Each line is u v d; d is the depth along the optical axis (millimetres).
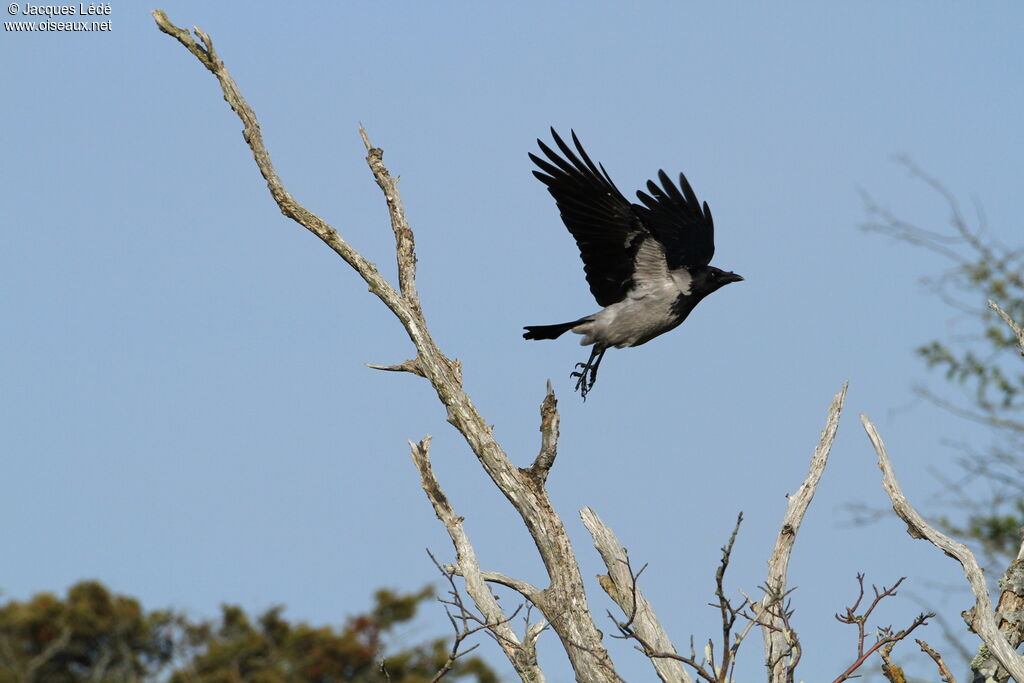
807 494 12633
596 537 13203
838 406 13000
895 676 10938
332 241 12852
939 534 11727
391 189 13078
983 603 11328
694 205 13656
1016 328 13000
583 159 13422
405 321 12641
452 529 13273
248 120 13195
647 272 14195
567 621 12031
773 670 10867
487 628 12562
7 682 19188
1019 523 21938
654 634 12641
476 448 12242
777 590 10523
